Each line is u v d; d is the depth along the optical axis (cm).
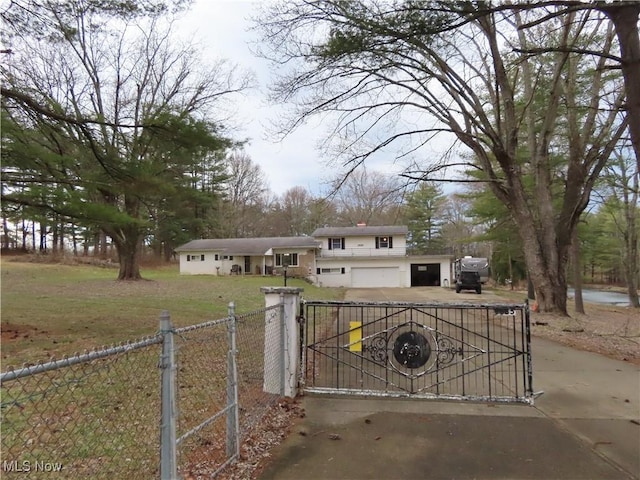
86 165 948
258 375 557
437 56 1180
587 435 393
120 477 284
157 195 993
